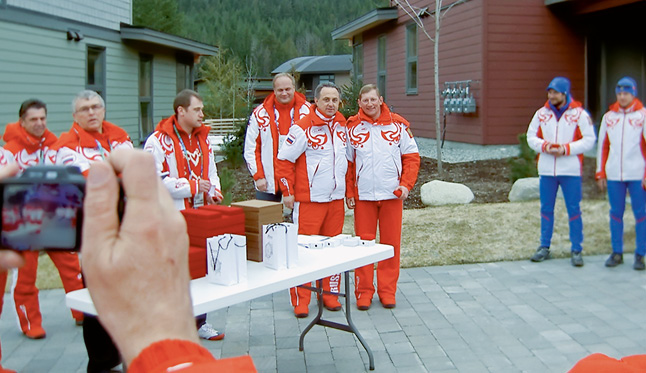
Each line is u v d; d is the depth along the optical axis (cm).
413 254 575
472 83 1018
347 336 391
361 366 343
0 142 782
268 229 288
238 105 2392
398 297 468
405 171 445
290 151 427
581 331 390
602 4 908
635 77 1044
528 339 379
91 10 1021
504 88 991
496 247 589
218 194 378
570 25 1002
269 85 3077
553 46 1002
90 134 327
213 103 2427
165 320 38
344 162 443
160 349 37
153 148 355
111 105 1094
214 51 1439
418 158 451
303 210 437
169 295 39
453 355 356
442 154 1039
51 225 47
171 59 1374
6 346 375
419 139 1247
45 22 884
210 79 2531
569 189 534
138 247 37
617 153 521
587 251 582
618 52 1035
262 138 457
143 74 1244
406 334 392
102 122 337
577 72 1015
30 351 368
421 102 1231
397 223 447
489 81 984
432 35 1162
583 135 522
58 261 388
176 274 39
